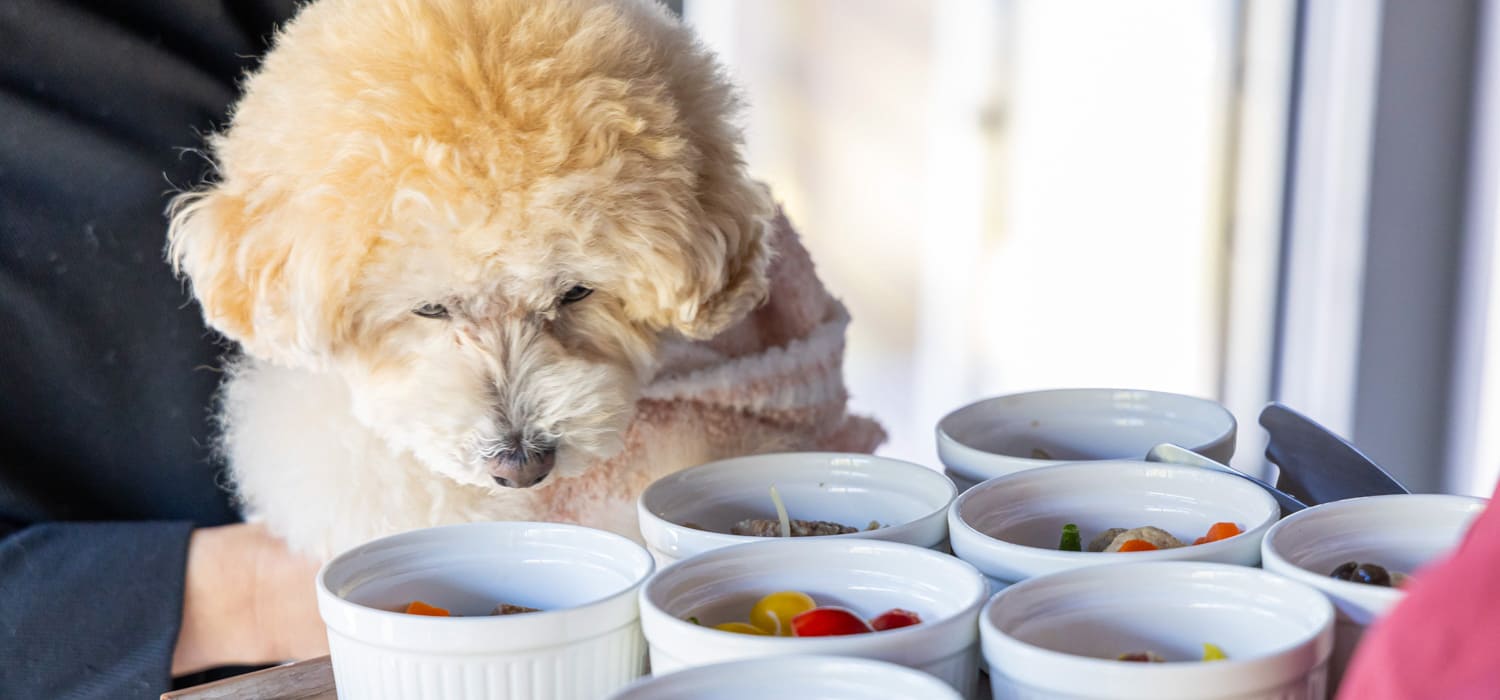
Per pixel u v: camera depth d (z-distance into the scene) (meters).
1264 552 0.63
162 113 1.35
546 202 1.04
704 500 0.86
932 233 3.83
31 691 1.16
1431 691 0.40
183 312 1.40
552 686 0.62
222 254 1.18
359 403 1.25
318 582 0.67
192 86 1.36
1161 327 3.21
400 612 0.69
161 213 1.36
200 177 1.37
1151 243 3.25
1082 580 0.61
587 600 0.72
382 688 0.63
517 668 0.61
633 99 1.12
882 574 0.67
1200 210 3.08
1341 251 2.32
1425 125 2.17
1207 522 0.75
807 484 0.88
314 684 0.74
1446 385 2.24
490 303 1.18
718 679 0.52
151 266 1.36
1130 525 0.77
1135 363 3.27
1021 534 0.76
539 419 1.17
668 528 0.74
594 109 1.09
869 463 0.87
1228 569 0.60
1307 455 0.85
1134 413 0.97
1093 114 3.40
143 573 1.20
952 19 3.71
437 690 0.62
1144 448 0.95
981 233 3.67
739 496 0.87
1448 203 2.20
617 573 0.71
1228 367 2.94
